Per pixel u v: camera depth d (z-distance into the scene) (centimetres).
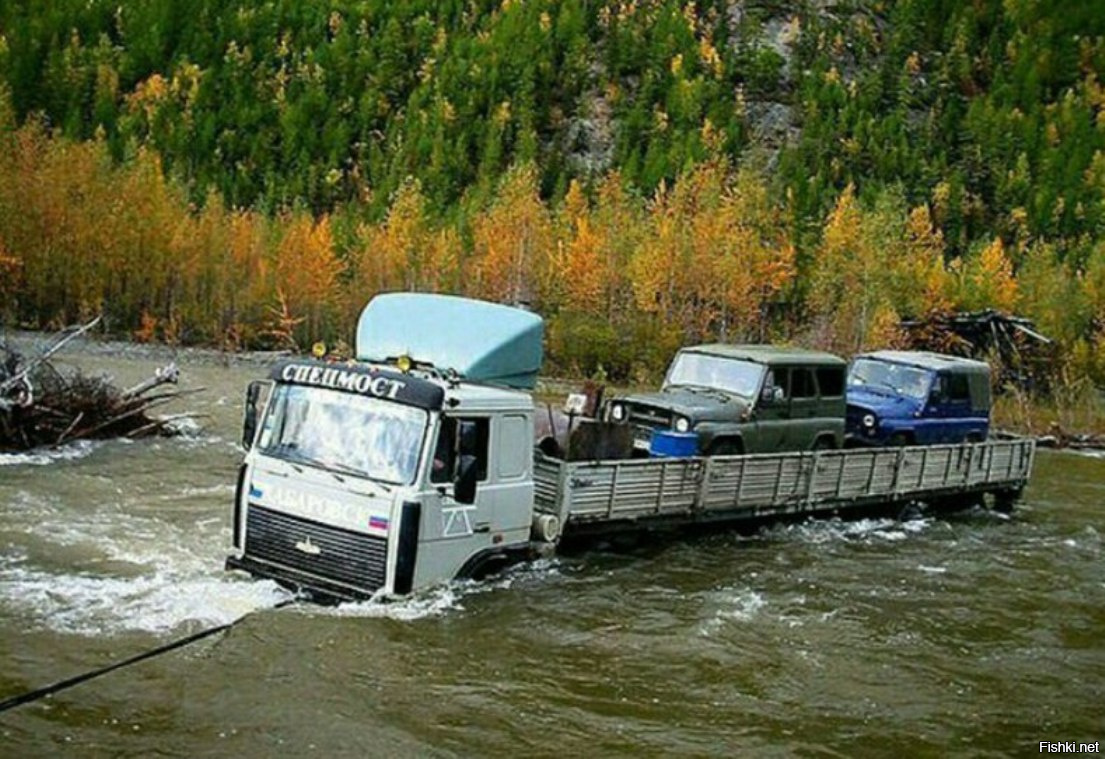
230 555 1184
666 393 1706
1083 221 11394
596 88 14112
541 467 1348
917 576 1504
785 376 1739
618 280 6875
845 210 7712
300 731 835
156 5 14362
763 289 7275
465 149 12481
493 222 7800
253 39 14612
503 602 1192
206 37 14150
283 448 1160
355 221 10081
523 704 928
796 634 1193
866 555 1612
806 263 7912
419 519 1094
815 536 1714
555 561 1356
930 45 15962
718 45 14612
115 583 1158
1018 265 10181
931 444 2081
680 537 1605
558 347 6412
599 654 1070
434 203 10688
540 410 1499
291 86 13725
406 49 14938
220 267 7206
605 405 1678
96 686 884
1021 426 4444
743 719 943
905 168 11931
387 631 1055
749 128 13050
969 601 1397
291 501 1135
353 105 13662
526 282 7050
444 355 1251
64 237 6819
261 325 7062
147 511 1548
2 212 6656
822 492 1719
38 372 2106
